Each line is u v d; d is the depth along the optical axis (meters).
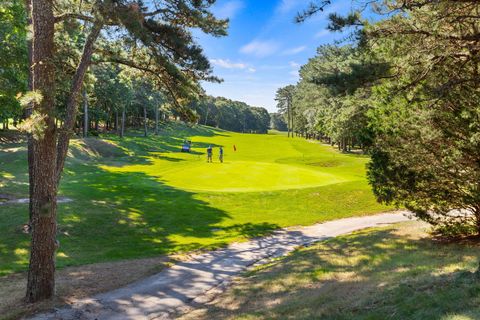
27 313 10.01
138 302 10.82
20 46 20.27
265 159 51.81
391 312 6.51
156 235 17.94
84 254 15.18
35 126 9.80
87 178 29.41
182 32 12.52
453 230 12.74
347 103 32.22
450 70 9.95
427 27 9.38
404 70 10.12
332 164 45.47
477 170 10.77
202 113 143.00
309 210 22.25
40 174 10.98
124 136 67.94
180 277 12.97
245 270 13.69
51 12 10.83
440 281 7.47
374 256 12.12
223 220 20.42
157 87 14.37
